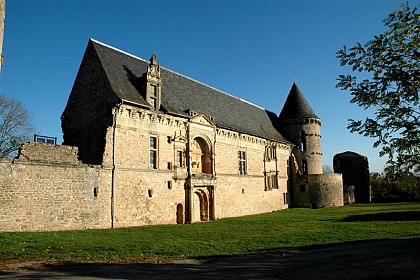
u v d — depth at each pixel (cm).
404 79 859
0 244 1547
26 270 1120
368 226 2162
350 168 6316
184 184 2958
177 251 1473
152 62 2828
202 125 3212
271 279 950
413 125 863
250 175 3906
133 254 1402
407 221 2362
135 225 2509
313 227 2256
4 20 1834
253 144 4041
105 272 1091
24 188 1980
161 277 1014
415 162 865
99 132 2570
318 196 4697
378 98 894
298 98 5103
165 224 2686
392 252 1263
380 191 5853
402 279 889
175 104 3059
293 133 4972
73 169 2202
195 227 2420
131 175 2525
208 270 1105
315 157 4947
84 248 1509
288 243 1650
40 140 2188
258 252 1443
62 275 1049
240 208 3666
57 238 1759
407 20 874
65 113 2848
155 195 2684
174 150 2898
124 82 2730
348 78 927
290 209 4412
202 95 3688
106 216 2338
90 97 2694
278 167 4534
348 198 5669
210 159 3291
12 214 1919
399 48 887
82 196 2225
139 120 2636
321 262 1159
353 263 1112
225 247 1573
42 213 2034
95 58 2722
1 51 1777
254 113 4672
